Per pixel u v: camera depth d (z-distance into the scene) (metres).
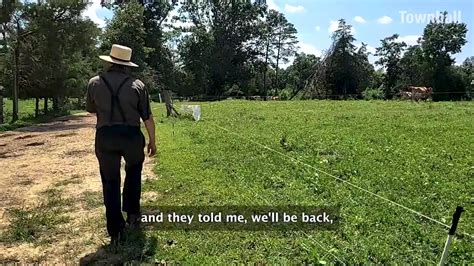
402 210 6.89
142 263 5.46
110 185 6.24
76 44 35.88
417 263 5.17
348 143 13.46
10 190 9.41
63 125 27.38
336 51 69.50
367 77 73.31
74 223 7.08
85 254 5.89
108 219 6.25
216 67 82.75
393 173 9.31
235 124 20.17
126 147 6.18
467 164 10.35
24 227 6.84
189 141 14.69
